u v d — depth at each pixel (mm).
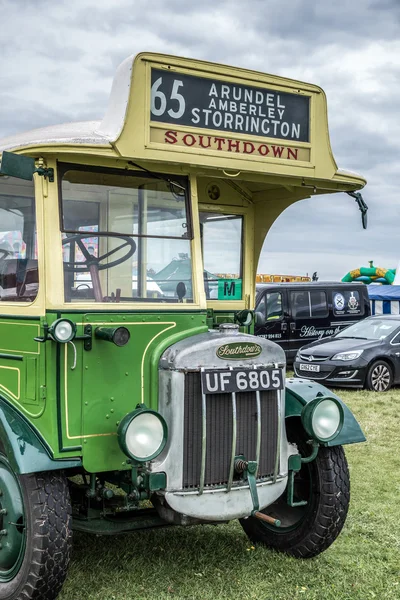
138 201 4668
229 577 4789
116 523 4602
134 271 4605
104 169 4551
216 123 4699
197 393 4398
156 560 5031
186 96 4594
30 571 4117
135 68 4418
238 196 5695
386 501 6609
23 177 4250
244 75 4793
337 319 18234
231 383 4453
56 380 4223
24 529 4246
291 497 4824
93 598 4434
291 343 17531
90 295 4414
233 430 4469
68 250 4391
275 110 4934
